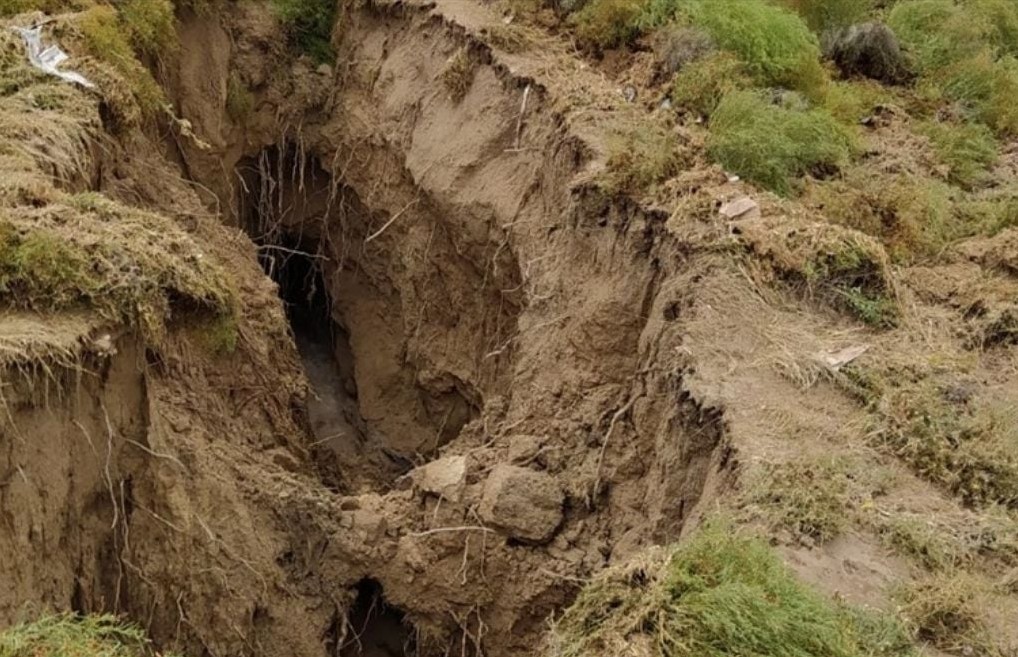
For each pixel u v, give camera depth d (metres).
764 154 7.39
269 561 6.64
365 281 10.43
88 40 8.08
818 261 6.49
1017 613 4.53
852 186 7.77
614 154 7.36
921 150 8.59
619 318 7.09
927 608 4.44
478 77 9.08
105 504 5.72
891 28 10.07
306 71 10.93
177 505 6.11
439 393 9.42
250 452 7.14
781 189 7.36
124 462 5.82
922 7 10.22
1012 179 8.57
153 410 6.01
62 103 7.18
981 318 6.63
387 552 6.93
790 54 8.71
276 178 10.88
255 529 6.66
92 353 5.37
